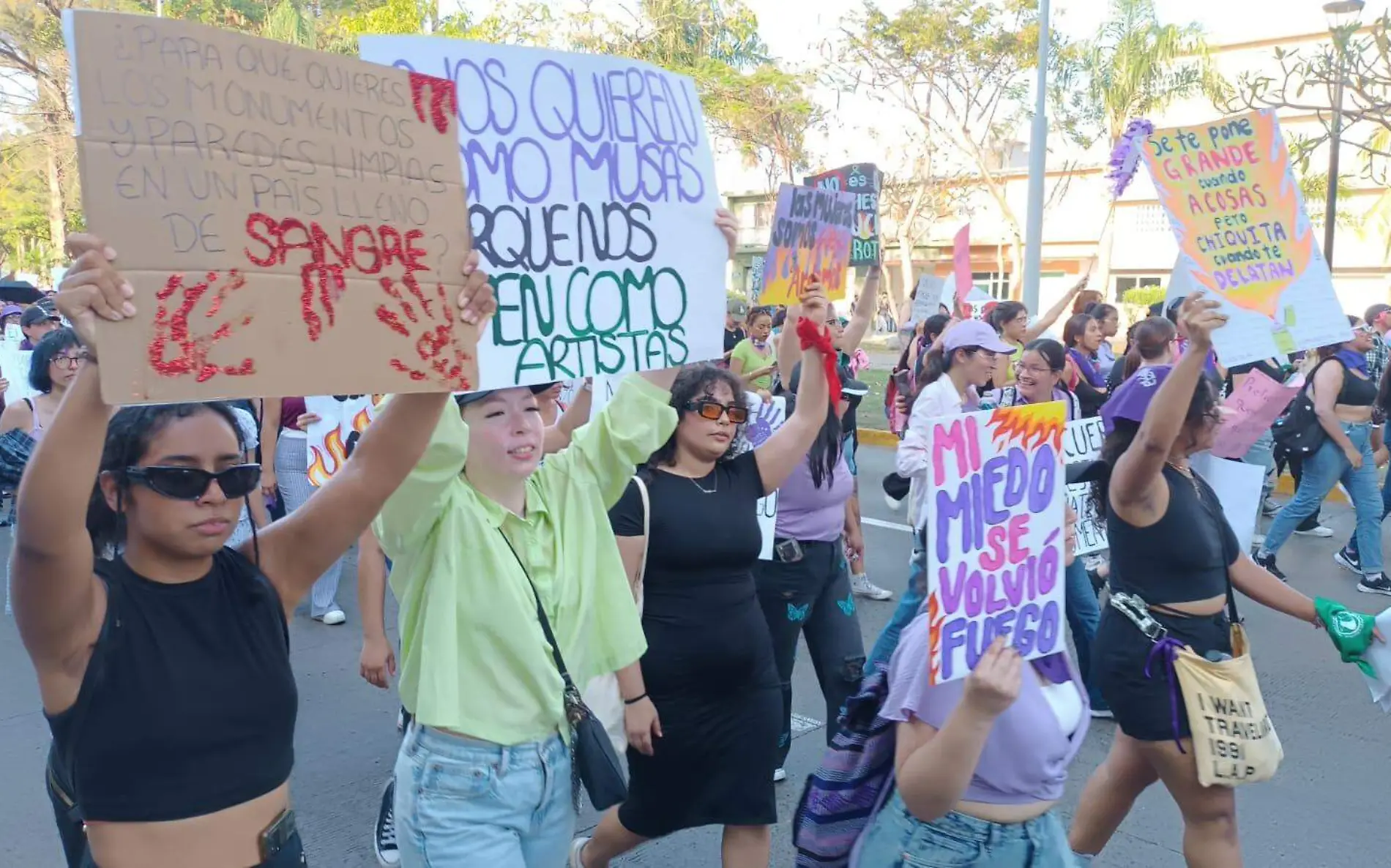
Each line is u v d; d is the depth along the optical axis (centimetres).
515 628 254
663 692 329
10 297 1566
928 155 3416
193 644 189
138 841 183
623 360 290
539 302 275
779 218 445
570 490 288
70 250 155
